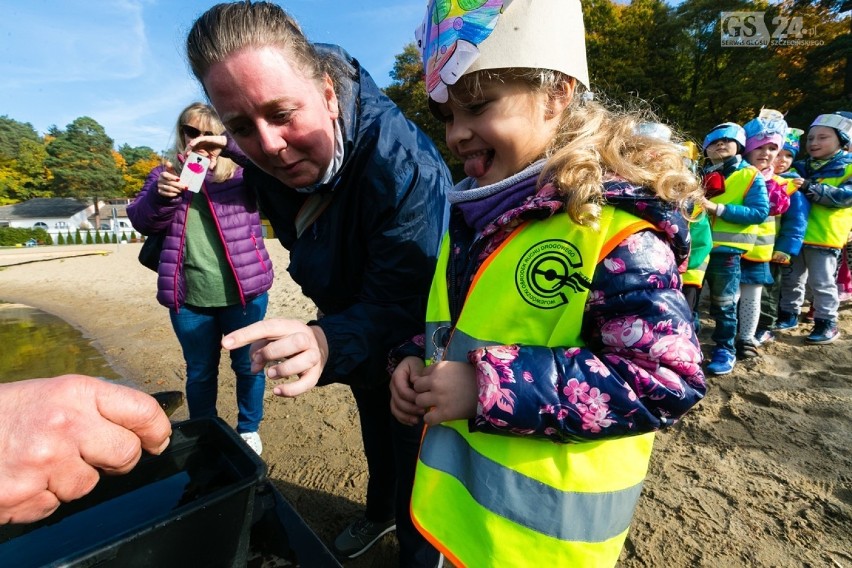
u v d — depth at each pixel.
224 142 2.11
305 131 1.26
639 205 0.89
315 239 1.53
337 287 1.59
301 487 2.45
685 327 0.87
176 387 3.99
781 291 4.46
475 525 1.01
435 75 1.03
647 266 0.88
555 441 0.94
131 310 7.32
